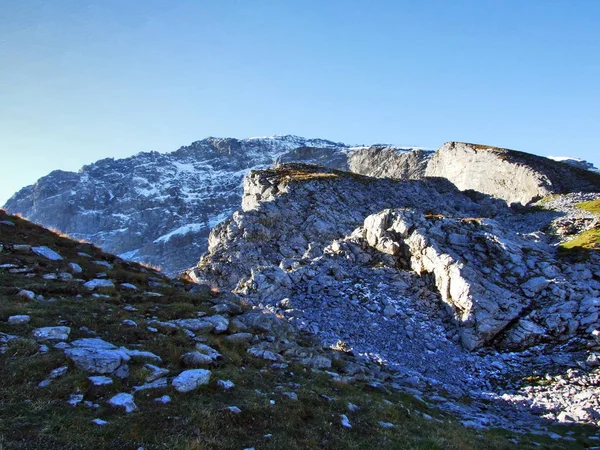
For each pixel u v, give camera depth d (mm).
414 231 48156
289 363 20219
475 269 42656
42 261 22594
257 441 12469
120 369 13789
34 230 27422
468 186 131250
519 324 35688
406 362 30859
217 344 18719
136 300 21750
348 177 111000
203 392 14148
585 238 52188
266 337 22344
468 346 34906
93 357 13633
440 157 151625
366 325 35406
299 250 81750
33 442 9852
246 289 41625
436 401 23750
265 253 79688
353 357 26812
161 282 26047
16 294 17797
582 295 37438
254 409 13945
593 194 94938
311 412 15203
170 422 12047
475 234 48125
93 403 11984
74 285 20531
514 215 93875
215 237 91312
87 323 16672
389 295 40625
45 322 15734
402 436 15719
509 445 17938
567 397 25828
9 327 14766
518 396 27266
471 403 25828
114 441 10641
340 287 41812
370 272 44875
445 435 17109
